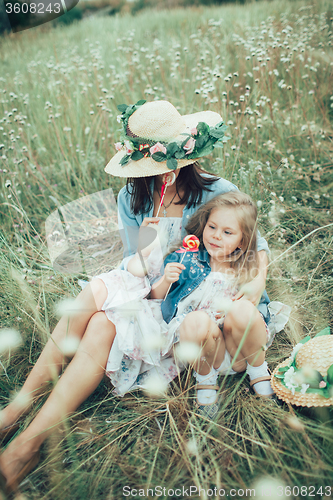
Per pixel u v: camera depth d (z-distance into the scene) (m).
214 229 1.68
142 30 6.71
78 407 1.57
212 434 1.42
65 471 1.32
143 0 11.16
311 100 3.38
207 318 1.47
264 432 1.37
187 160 1.68
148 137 1.67
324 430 1.35
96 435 1.45
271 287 2.14
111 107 3.57
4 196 2.79
